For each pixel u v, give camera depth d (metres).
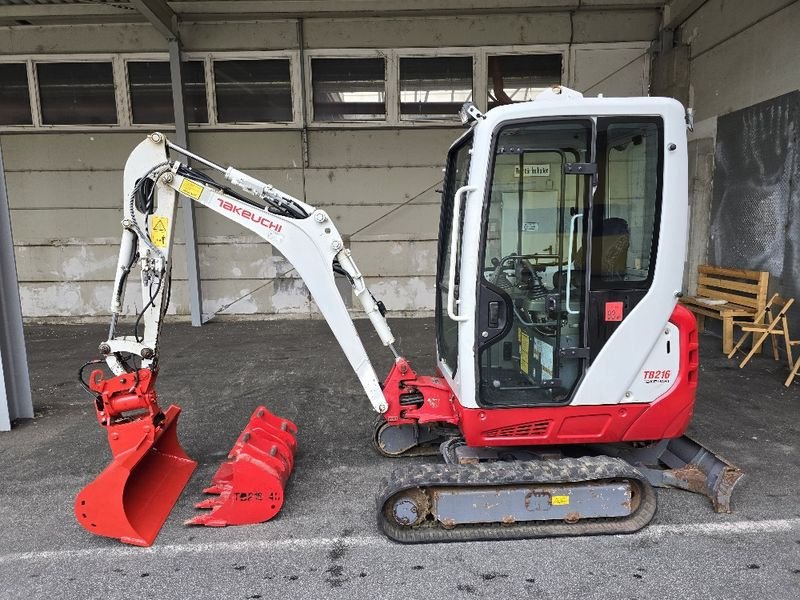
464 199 2.86
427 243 8.59
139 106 8.32
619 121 2.68
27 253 8.50
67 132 8.23
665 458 3.24
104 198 8.39
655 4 7.80
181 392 5.11
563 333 2.88
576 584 2.39
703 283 6.82
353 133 8.34
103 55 8.10
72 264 8.52
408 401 3.39
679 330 2.89
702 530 2.78
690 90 7.42
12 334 4.36
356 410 4.62
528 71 8.27
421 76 8.26
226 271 8.56
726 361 5.70
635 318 2.82
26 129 8.20
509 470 2.70
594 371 2.85
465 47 8.14
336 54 8.13
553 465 2.72
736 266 6.37
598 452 3.22
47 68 8.18
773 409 4.40
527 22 8.07
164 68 8.23
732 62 6.43
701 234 7.16
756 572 2.45
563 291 2.85
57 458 3.79
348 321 3.25
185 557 2.64
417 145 8.37
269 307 8.66
